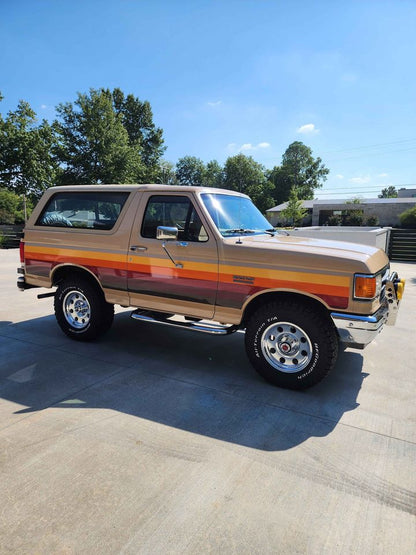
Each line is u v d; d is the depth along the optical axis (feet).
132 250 14.79
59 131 108.37
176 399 11.69
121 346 16.57
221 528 6.79
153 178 154.51
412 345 17.56
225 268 12.96
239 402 11.60
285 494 7.69
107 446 9.21
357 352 16.56
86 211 16.19
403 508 7.38
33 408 11.00
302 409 11.25
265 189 262.67
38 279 17.76
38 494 7.54
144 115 175.63
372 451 9.23
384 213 127.54
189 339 17.79
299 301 12.28
